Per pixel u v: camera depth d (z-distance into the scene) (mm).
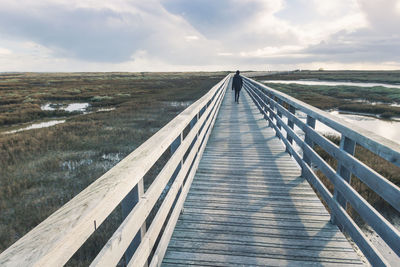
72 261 3438
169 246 2449
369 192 5086
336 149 2506
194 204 3250
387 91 33062
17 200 5242
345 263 2221
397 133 12969
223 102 15109
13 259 618
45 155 7996
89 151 8320
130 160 1486
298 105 3957
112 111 16797
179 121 2635
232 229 2715
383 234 1682
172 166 2303
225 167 4562
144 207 1526
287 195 3480
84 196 1008
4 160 7551
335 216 2736
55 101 25906
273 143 6191
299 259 2270
